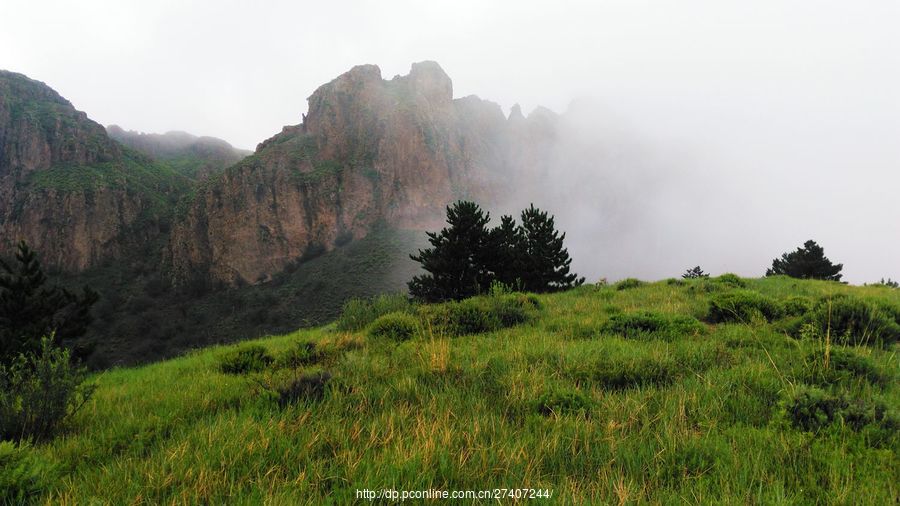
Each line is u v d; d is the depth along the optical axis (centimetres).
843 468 278
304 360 739
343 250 13162
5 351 914
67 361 500
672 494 262
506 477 288
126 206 15325
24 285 1194
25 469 307
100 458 377
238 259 13225
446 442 325
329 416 410
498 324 921
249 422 389
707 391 427
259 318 9944
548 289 1845
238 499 269
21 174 15162
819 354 493
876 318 641
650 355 559
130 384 781
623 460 312
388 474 288
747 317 829
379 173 15950
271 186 14412
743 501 253
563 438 343
